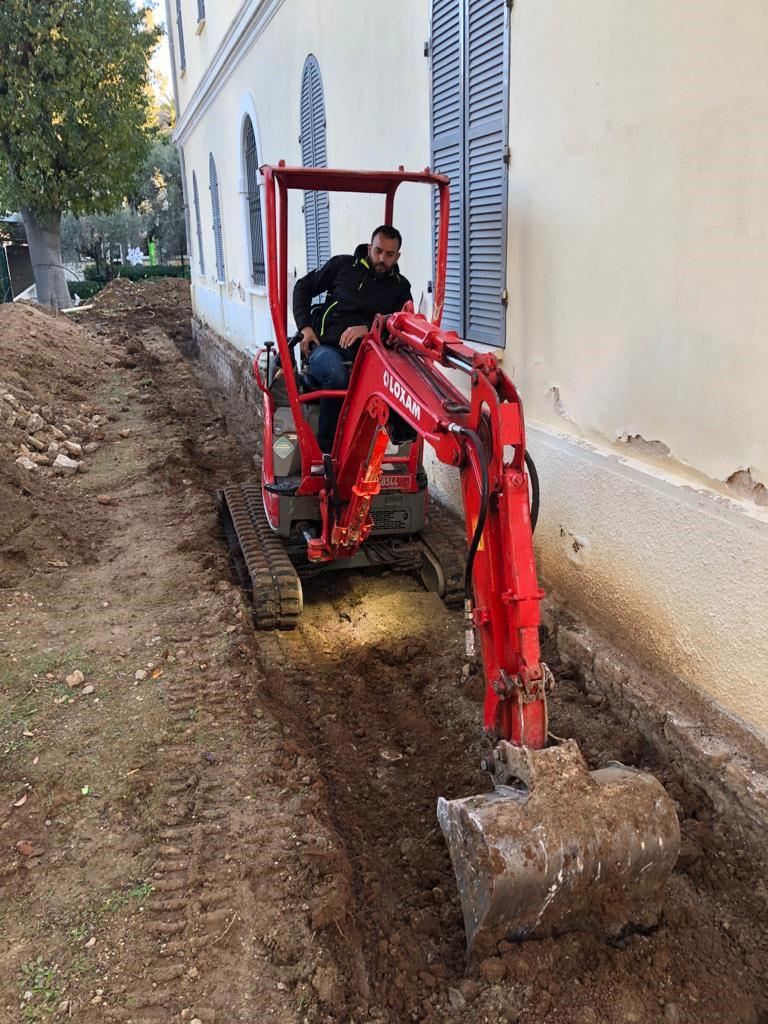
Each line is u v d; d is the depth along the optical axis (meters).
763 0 2.66
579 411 4.14
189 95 17.56
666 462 3.50
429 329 3.12
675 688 3.49
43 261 23.00
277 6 9.50
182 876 2.74
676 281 3.27
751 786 2.94
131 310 22.91
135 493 6.99
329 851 2.83
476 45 4.82
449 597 5.04
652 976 2.40
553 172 4.13
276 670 4.36
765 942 2.60
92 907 2.63
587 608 4.16
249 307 12.73
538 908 2.32
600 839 2.30
